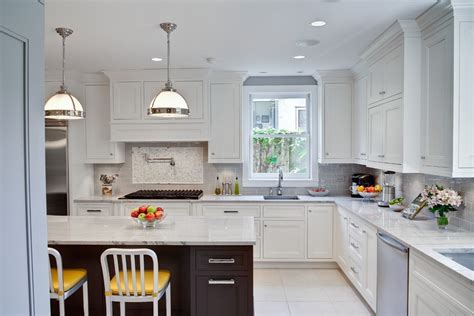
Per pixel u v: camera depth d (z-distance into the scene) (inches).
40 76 38.2
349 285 153.2
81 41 126.0
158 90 176.2
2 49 32.3
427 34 105.1
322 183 193.8
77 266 111.4
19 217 34.6
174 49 137.6
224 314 99.0
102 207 175.6
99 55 145.4
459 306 68.3
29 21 36.2
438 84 99.0
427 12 99.8
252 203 172.9
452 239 93.7
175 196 176.1
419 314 85.1
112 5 94.9
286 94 195.9
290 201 172.2
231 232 106.7
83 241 97.6
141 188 198.4
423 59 107.9
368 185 177.6
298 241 173.3
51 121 170.7
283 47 135.9
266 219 173.2
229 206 173.5
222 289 98.6
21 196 35.0
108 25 109.7
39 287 37.8
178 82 176.4
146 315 112.7
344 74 176.7
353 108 177.8
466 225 104.9
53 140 171.3
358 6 96.7
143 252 87.9
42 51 38.7
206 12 100.1
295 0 92.6
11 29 33.3
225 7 96.9
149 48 135.6
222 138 181.0
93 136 183.3
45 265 38.9
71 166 173.0
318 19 106.3
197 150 196.2
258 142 198.4
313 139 192.4
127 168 197.9
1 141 32.1
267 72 181.6
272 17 104.3
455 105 91.0
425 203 117.7
